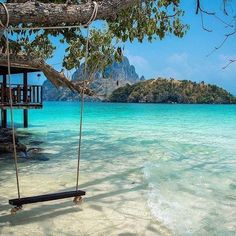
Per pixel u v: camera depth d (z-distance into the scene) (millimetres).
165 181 8758
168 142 17219
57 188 7941
